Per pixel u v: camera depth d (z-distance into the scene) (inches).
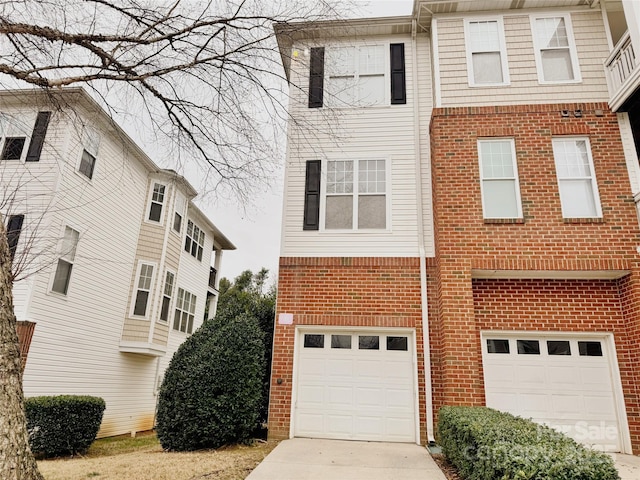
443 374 307.3
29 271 378.9
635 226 312.8
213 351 309.7
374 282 343.9
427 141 375.9
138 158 574.2
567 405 309.4
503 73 367.6
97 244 491.8
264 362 326.3
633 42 312.3
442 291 314.7
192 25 209.5
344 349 338.0
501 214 330.3
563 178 333.1
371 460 256.5
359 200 366.9
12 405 145.5
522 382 315.3
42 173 419.8
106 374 507.8
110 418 511.2
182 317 689.6
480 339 324.2
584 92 353.4
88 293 474.9
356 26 394.9
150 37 213.0
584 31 370.0
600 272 311.3
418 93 390.0
